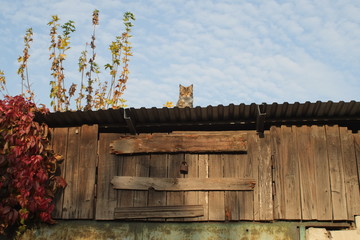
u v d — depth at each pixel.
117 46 13.50
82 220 8.12
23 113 8.27
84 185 8.23
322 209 7.64
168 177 8.12
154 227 7.94
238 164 8.07
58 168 8.40
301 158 7.95
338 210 7.61
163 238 7.86
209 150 8.13
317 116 7.98
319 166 7.89
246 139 8.16
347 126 8.33
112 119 8.38
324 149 7.98
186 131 8.41
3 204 7.91
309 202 7.70
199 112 7.92
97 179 8.27
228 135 8.19
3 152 8.04
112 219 8.00
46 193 8.12
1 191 7.96
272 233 7.68
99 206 8.09
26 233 8.09
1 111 8.20
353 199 7.67
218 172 8.06
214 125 8.34
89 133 8.50
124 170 8.24
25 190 7.92
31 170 8.01
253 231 7.72
